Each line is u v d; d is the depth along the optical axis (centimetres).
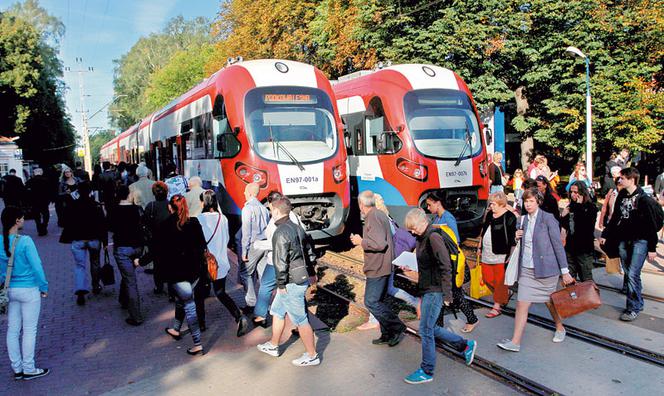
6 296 538
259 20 2962
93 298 849
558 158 3027
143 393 516
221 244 664
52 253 1241
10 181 1551
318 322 704
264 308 666
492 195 695
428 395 490
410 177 1105
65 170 1291
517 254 594
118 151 3472
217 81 1133
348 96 1317
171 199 604
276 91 1066
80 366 586
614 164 1421
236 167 1030
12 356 555
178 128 1503
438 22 1891
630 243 692
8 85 4272
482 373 534
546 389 491
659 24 1964
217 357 598
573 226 753
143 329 698
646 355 563
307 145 1059
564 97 2092
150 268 1043
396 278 930
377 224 590
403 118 1123
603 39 2091
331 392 503
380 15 2017
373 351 600
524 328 631
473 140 1170
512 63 2228
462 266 533
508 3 1984
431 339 512
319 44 2552
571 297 568
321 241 1134
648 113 2008
